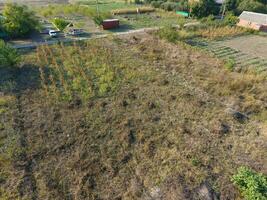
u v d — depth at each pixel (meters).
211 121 19.55
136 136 18.03
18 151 16.45
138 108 20.97
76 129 18.52
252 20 45.06
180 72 27.06
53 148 16.80
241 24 46.44
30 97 21.98
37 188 14.22
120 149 16.89
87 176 14.99
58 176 14.93
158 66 28.19
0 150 16.47
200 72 26.88
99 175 15.09
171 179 14.73
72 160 15.95
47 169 15.37
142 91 23.36
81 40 34.81
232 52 33.28
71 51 30.67
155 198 13.72
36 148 16.75
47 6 55.75
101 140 17.62
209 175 14.98
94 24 44.03
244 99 22.53
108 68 26.80
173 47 33.44
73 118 19.62
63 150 16.72
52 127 18.67
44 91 22.75
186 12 54.72
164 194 13.89
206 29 42.19
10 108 20.55
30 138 17.61
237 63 29.80
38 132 18.12
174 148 16.86
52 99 21.78
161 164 15.76
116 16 51.03
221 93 23.14
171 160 15.98
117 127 18.78
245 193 13.52
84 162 15.82
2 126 18.56
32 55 29.77
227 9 55.41
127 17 50.66
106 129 18.58
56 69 26.44
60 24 37.00
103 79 24.77
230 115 20.19
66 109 20.66
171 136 17.97
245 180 13.99
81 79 24.73
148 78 25.53
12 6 36.09
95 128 18.67
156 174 15.12
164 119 19.73
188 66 28.30
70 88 23.33
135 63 28.62
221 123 19.27
